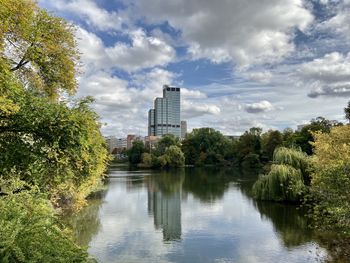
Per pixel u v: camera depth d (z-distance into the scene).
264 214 27.14
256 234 21.33
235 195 38.16
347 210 14.28
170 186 49.09
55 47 11.91
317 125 61.69
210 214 27.94
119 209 30.64
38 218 6.72
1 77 7.43
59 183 11.19
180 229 23.11
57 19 11.88
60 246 6.51
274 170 32.62
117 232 22.23
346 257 16.19
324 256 16.56
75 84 13.66
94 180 24.34
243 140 93.94
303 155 33.91
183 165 99.00
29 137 9.08
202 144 105.81
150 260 17.00
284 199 31.77
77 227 23.36
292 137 66.38
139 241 20.25
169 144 111.56
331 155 20.95
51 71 12.72
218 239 20.50
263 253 17.67
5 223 6.45
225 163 101.81
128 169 94.50
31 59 11.27
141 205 32.84
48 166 10.20
